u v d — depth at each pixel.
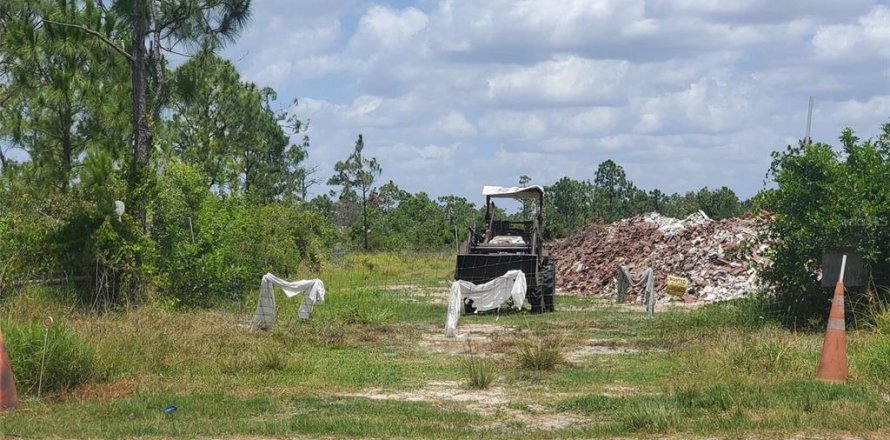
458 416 10.34
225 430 9.43
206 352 14.27
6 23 25.48
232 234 23.81
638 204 60.09
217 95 36.28
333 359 14.93
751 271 26.77
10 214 19.80
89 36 23.97
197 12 21.03
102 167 20.42
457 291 18.39
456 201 70.25
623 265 31.59
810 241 17.78
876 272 17.73
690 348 15.27
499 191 26.56
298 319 19.44
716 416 10.02
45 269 18.95
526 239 26.78
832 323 12.07
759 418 9.87
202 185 24.28
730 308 19.69
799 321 17.92
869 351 12.99
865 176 17.47
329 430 9.47
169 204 22.53
